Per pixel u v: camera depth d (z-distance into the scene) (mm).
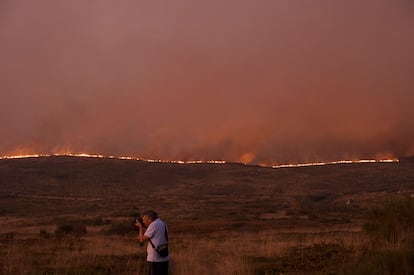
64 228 39000
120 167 195375
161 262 9859
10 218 82688
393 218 16672
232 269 13547
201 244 24594
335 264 13977
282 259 16547
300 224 51344
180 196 147625
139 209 97750
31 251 19922
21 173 170250
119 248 22609
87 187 166000
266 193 149375
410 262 10500
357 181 163625
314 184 159125
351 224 49094
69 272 14203
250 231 42094
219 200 123000
